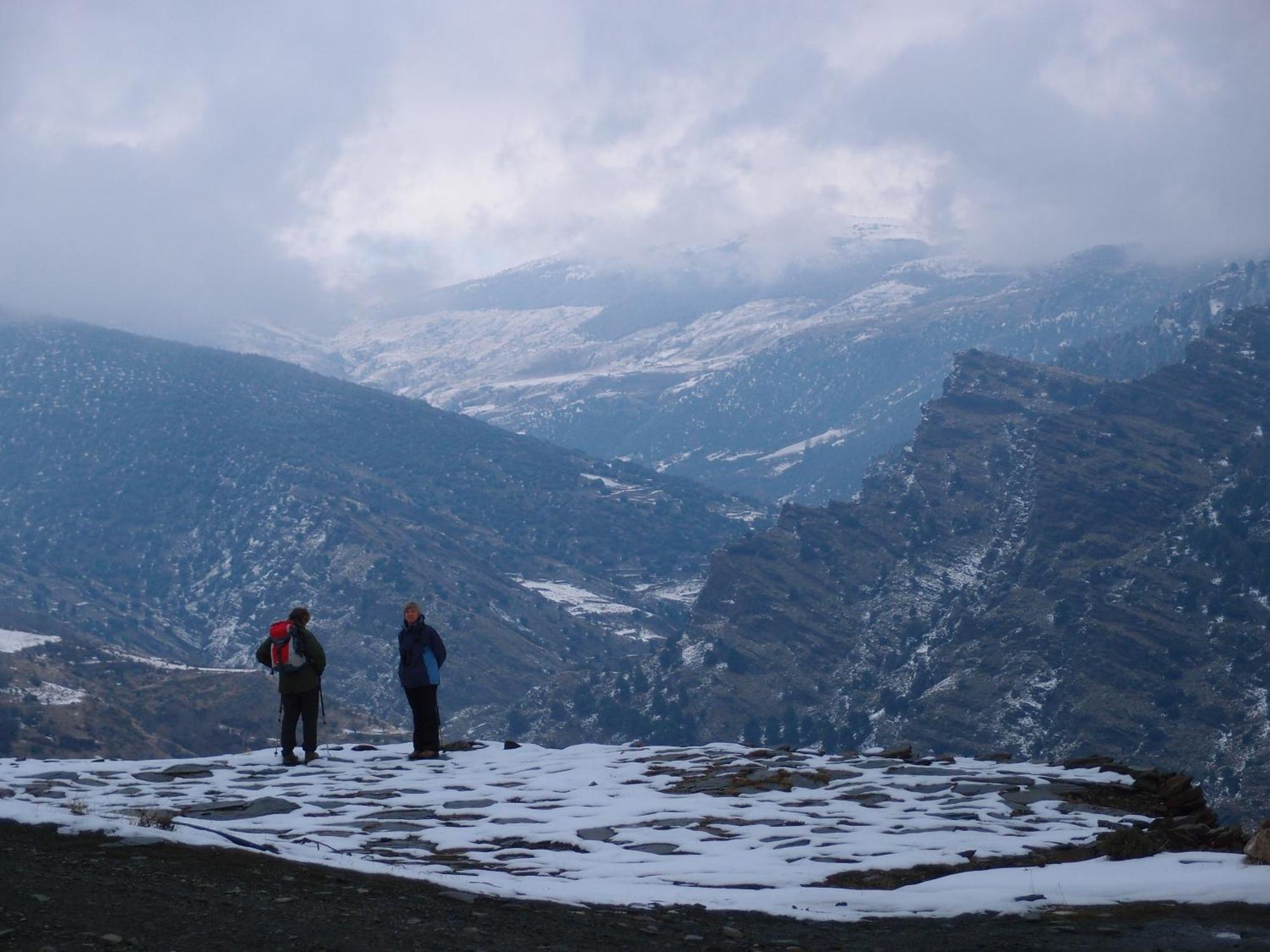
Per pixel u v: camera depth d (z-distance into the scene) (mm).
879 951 7457
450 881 9352
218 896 8125
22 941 6594
